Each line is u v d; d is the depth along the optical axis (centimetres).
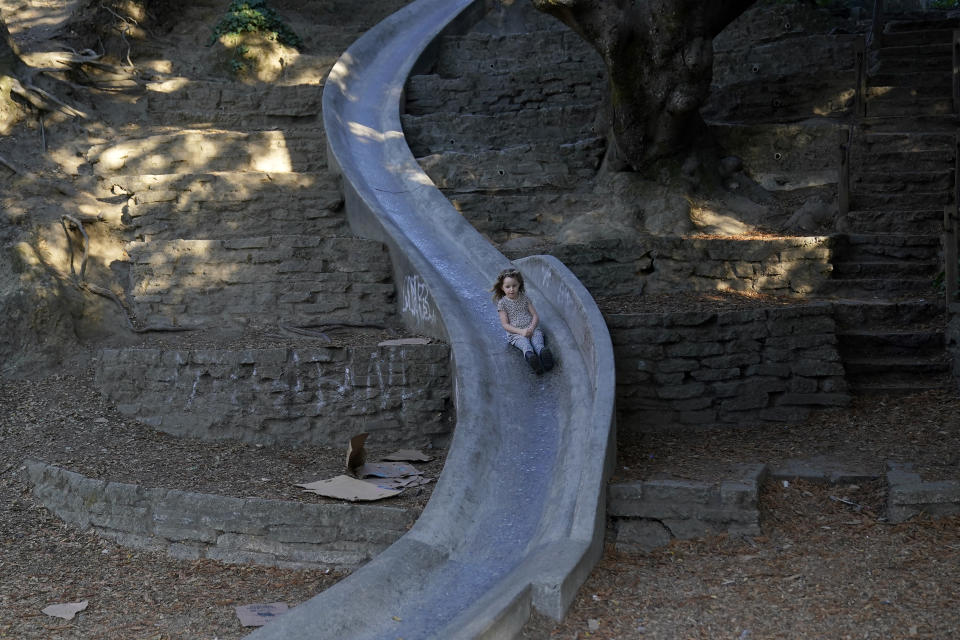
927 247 1068
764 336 877
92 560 687
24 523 744
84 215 1158
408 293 1036
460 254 1115
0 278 1047
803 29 1672
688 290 1071
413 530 606
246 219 1195
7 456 838
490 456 711
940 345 932
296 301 1065
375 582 534
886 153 1234
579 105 1530
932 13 1750
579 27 1162
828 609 513
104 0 1677
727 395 870
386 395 872
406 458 827
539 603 516
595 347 769
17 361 1002
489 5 1981
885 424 821
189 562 683
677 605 534
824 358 874
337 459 828
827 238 1052
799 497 679
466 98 1589
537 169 1338
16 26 1625
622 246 1085
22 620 589
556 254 1083
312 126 1436
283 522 675
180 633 571
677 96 1166
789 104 1472
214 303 1072
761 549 607
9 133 1315
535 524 633
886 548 588
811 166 1310
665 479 677
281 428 869
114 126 1438
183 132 1377
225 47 1688
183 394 886
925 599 513
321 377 873
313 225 1207
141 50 1692
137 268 1091
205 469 789
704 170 1262
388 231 1091
